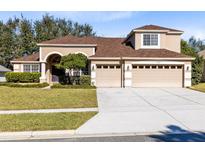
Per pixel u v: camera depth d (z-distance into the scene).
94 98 16.98
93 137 8.30
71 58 25.02
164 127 9.47
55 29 54.31
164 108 13.48
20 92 19.64
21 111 12.86
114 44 31.11
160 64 25.52
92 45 27.31
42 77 27.67
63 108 13.72
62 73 29.86
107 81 25.95
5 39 49.56
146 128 9.33
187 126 9.61
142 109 13.24
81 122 10.15
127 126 9.61
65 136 8.45
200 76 29.11
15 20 53.97
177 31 29.81
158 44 28.38
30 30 52.47
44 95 18.11
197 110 12.73
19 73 29.22
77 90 21.44
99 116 11.42
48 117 11.08
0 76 39.53
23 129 8.96
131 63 25.47
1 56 48.84
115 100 16.52
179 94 19.41
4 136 8.43
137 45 28.27
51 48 27.59
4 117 11.07
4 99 16.44
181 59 25.41
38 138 8.24
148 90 22.28
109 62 25.86
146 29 28.11
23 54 49.94
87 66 27.52
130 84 25.42
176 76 25.75
